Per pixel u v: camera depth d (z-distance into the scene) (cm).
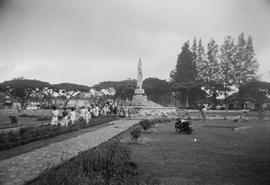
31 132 1619
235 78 6806
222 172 904
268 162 1054
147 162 1039
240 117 3728
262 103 6638
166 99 7875
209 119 4044
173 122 3350
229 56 6869
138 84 5675
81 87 6531
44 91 6312
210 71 7144
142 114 4662
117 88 7025
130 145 1464
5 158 1062
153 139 1708
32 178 780
